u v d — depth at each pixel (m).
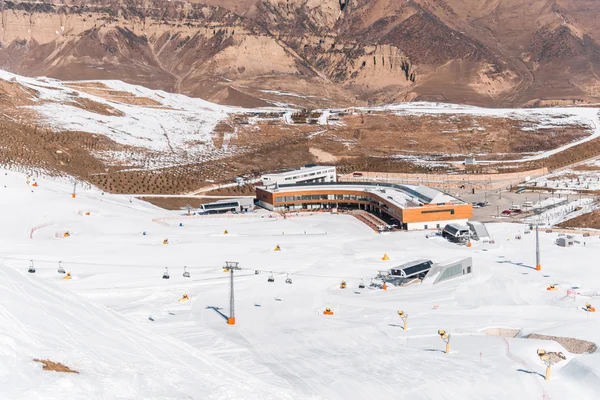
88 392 45.91
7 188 194.12
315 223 190.62
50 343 53.56
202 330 96.44
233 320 99.81
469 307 110.94
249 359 83.19
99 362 52.66
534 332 96.31
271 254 148.00
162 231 172.88
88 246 150.50
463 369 81.44
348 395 71.69
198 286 120.62
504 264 141.62
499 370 81.50
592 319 103.00
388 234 176.38
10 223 164.75
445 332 94.19
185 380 53.69
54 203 187.25
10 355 47.91
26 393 43.22
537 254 137.00
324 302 113.38
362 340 92.88
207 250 150.88
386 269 137.12
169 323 99.50
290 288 121.31
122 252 146.00
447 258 146.25
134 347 61.22
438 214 186.12
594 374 79.94
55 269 126.25
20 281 70.38
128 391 48.28
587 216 197.50
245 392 54.00
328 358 84.25
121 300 110.56
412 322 102.00
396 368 81.06
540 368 83.06
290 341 91.88
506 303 114.38
